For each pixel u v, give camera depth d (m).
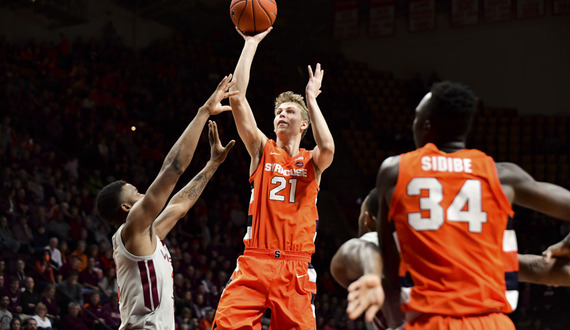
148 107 15.97
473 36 19.45
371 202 2.87
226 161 15.44
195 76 18.20
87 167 12.60
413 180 2.09
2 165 10.84
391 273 2.17
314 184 3.66
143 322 3.17
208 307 10.58
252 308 3.44
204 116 3.20
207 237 12.70
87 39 17.23
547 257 2.27
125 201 3.36
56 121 12.94
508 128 17.86
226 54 19.58
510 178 2.11
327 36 21.39
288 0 21.14
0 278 7.86
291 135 3.82
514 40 18.92
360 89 19.50
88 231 10.48
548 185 2.10
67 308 8.55
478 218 2.05
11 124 12.22
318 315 12.05
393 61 20.48
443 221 2.04
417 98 19.25
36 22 16.23
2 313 7.51
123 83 16.06
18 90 13.22
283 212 3.58
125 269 3.18
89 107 14.52
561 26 18.36
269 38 21.14
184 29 19.97
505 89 18.95
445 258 2.01
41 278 8.62
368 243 2.18
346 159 17.56
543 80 18.50
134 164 13.67
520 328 12.57
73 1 16.06
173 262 11.05
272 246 3.53
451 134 2.17
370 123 18.47
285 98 3.92
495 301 2.00
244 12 3.88
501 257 2.06
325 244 14.20
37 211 9.94
